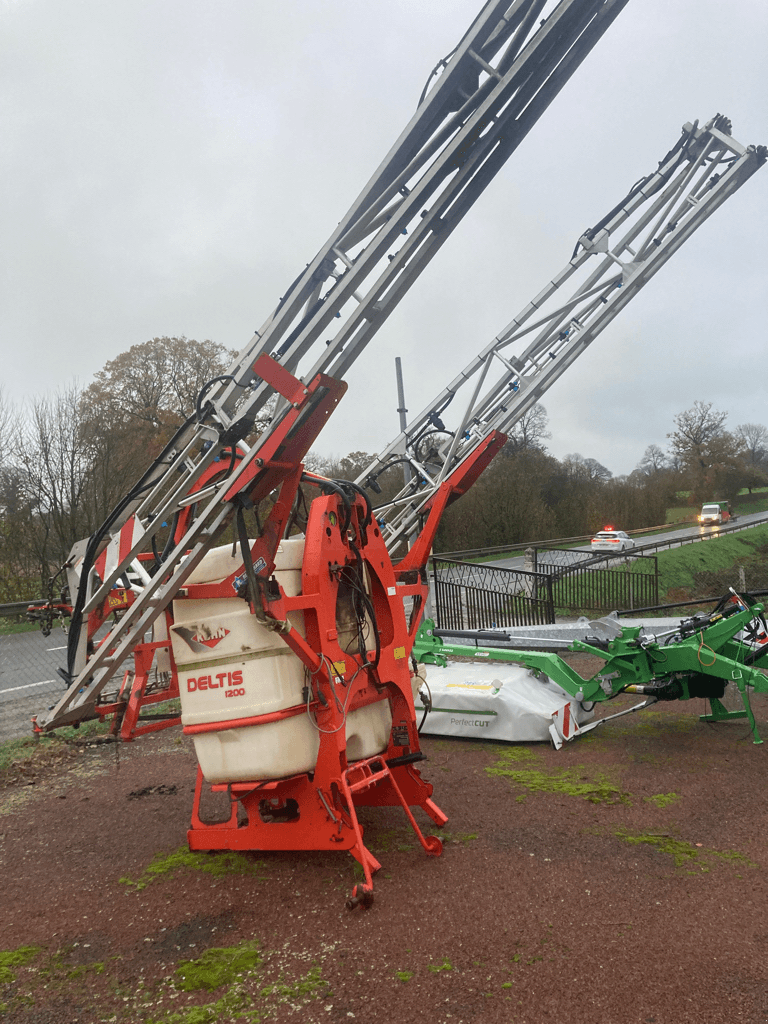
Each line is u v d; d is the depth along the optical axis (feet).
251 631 13.35
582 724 22.80
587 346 21.02
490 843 14.43
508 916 11.44
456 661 29.12
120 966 10.74
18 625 47.44
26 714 28.43
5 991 10.20
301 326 14.02
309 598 13.43
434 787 18.06
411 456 21.81
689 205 20.63
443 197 13.30
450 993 9.50
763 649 20.68
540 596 42.80
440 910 11.77
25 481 62.95
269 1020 9.19
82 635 15.81
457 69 12.66
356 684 14.46
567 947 10.46
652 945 10.39
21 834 16.43
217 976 10.28
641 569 53.31
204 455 14.05
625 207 21.06
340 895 12.59
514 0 12.37
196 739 14.02
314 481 14.44
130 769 20.97
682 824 14.87
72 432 65.00
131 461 67.51
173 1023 9.27
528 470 124.88
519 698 21.72
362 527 15.43
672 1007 8.97
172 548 15.57
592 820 15.37
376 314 13.89
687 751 19.90
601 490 143.13
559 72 13.19
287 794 13.92
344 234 13.71
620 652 21.01
